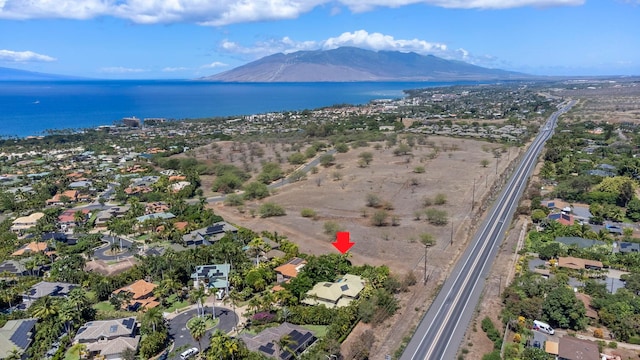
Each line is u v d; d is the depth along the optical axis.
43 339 98.69
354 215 189.12
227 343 87.50
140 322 105.44
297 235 166.88
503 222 174.25
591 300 107.44
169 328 104.94
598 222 163.50
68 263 136.88
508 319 100.69
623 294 108.69
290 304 110.88
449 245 151.88
